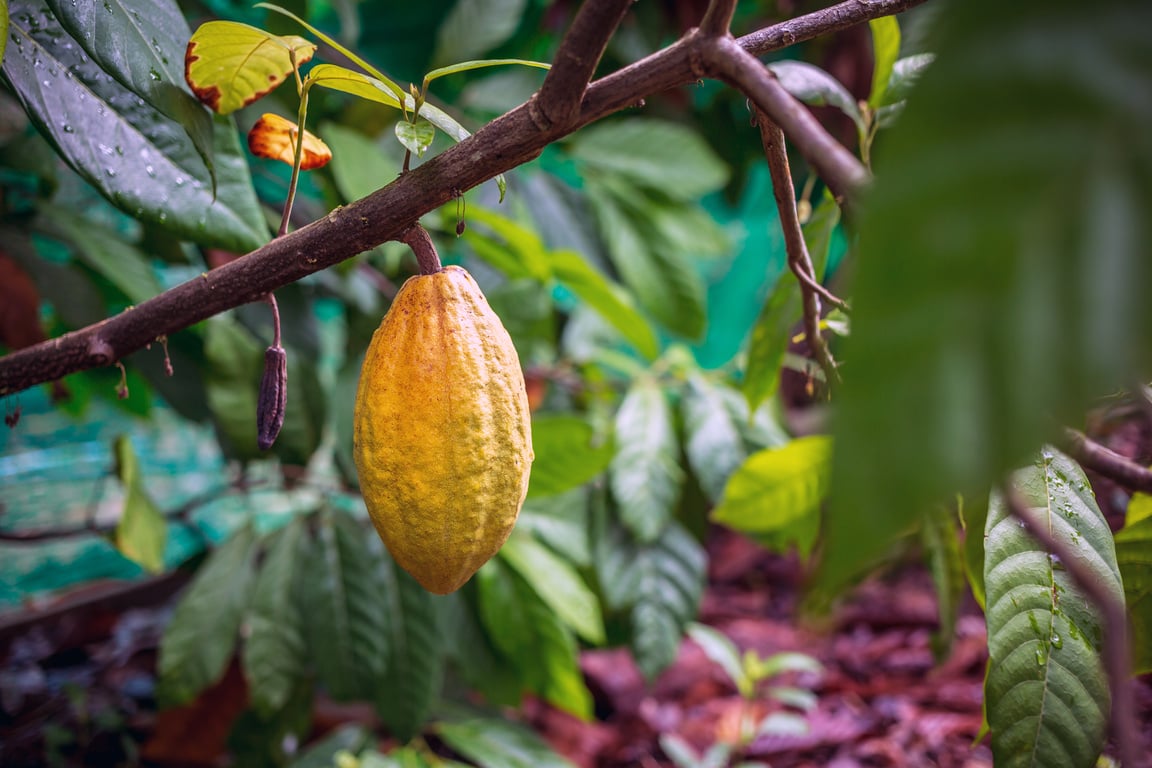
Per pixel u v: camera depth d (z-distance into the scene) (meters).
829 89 1.04
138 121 1.02
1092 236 0.46
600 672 2.48
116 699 2.17
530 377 2.08
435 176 0.80
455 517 0.80
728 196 2.83
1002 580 0.85
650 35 2.46
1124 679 0.54
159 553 1.57
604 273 2.18
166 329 0.89
